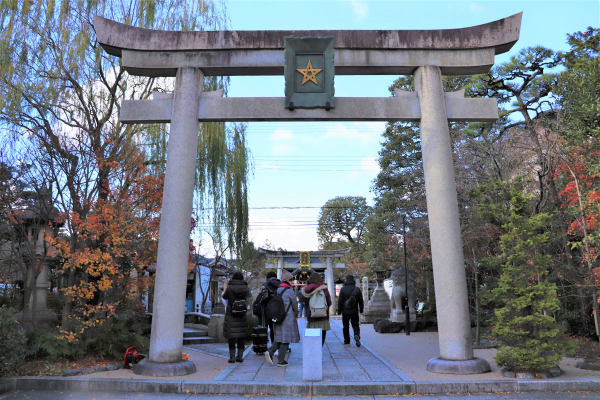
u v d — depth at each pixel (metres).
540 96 15.27
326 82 8.07
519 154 11.81
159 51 8.19
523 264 7.37
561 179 11.80
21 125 9.69
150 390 6.42
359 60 8.18
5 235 10.33
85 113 10.45
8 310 7.08
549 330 6.97
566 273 10.30
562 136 10.19
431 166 7.79
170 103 8.12
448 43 8.18
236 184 15.16
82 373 7.19
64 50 10.21
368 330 15.38
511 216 7.48
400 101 8.12
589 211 8.50
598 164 8.55
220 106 8.10
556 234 10.91
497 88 16.78
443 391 6.22
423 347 10.53
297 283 30.94
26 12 10.15
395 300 15.78
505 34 8.12
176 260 7.47
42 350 7.98
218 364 8.16
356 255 45.53
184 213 7.67
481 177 12.07
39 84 9.99
